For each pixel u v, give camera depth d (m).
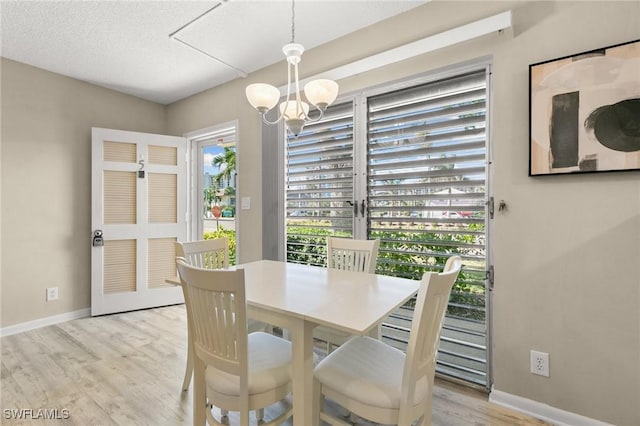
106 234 3.35
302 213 2.83
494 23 1.82
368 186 2.45
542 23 1.75
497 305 1.89
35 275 3.03
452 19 2.06
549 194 1.73
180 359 2.38
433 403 1.88
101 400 1.88
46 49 2.71
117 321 3.16
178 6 2.15
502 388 1.86
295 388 1.31
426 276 1.12
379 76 2.36
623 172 1.54
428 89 2.19
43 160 3.08
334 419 1.32
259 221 3.13
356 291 1.55
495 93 1.89
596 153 1.59
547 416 1.72
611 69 1.55
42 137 3.08
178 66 3.04
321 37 2.57
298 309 1.30
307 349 1.30
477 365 2.03
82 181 3.35
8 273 2.88
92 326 3.03
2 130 2.84
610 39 1.57
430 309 1.15
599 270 1.60
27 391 1.96
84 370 2.21
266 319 1.41
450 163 2.12
